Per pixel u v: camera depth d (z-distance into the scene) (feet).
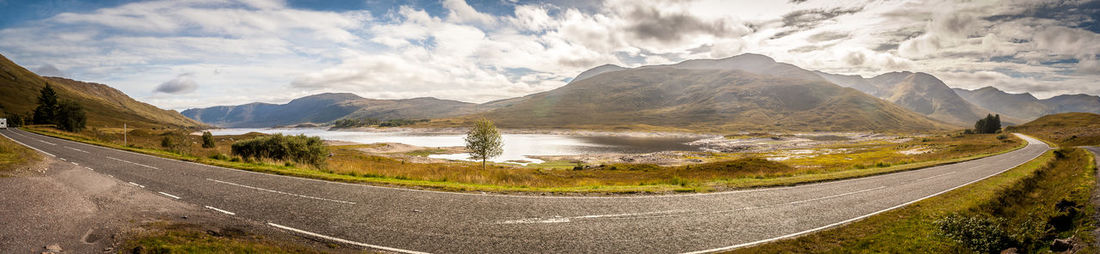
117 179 54.29
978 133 493.77
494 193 52.95
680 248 34.19
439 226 37.63
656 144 470.80
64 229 31.76
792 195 58.95
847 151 299.17
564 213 43.88
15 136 142.20
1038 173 94.58
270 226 35.81
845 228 41.01
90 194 43.57
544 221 40.52
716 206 49.93
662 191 58.18
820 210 49.44
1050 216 46.91
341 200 46.34
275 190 50.93
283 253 29.50
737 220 43.57
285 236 33.37
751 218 44.60
